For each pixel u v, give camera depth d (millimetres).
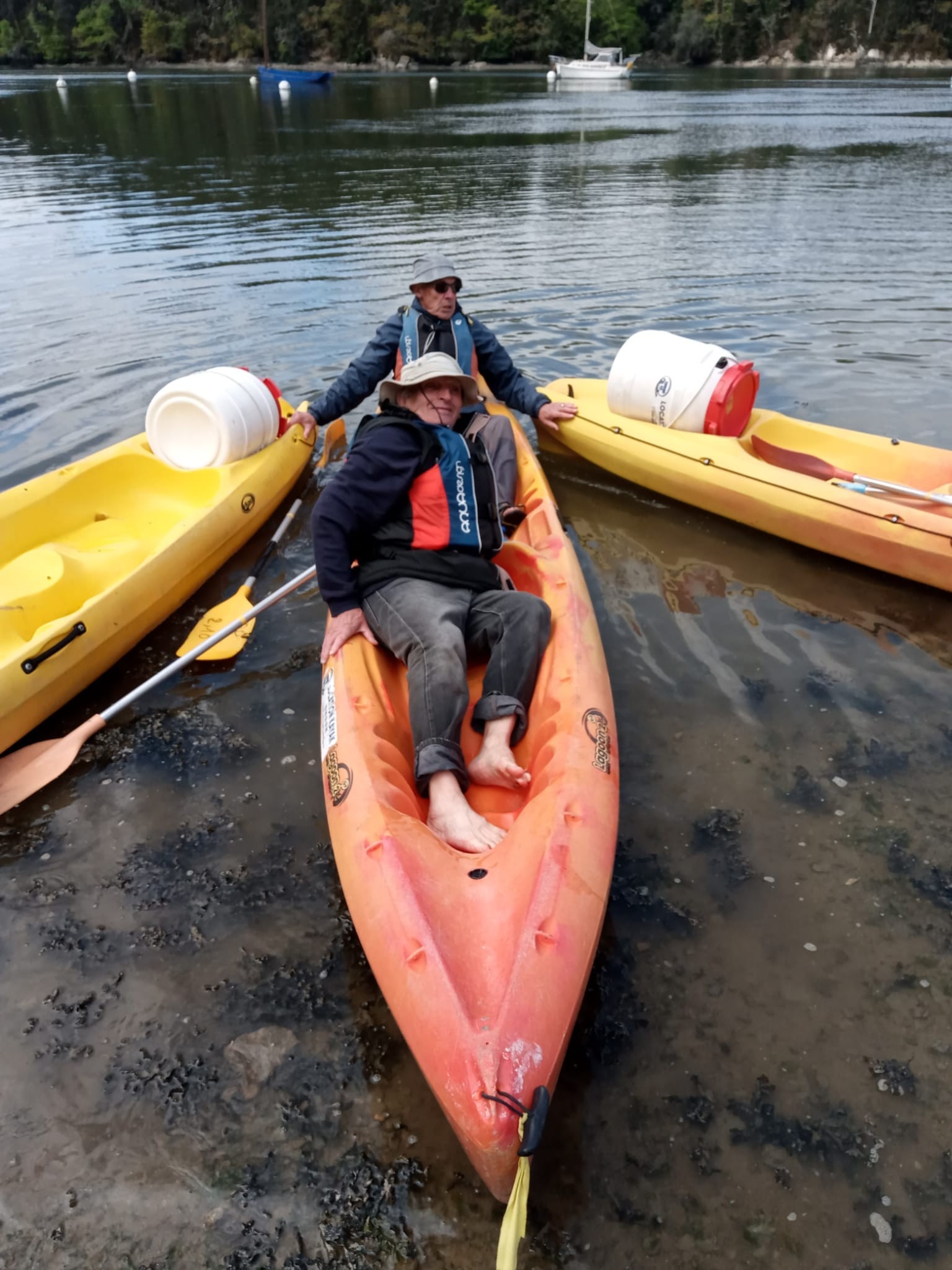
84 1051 1936
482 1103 1440
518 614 2471
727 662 3109
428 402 2639
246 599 3432
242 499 3828
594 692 2402
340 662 2512
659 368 4195
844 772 2611
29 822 2564
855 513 3576
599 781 2107
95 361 5879
